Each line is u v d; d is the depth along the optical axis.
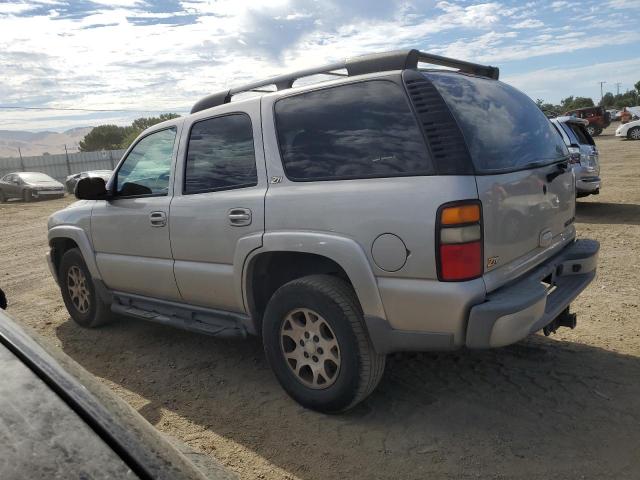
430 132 2.80
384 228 2.85
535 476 2.61
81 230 4.88
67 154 38.19
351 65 3.24
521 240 3.07
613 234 8.12
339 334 3.08
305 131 3.29
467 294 2.68
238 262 3.52
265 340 3.48
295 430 3.17
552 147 3.76
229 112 3.70
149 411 3.55
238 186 3.59
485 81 3.52
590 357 3.89
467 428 3.06
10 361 1.27
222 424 3.31
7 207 22.03
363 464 2.80
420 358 4.01
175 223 3.93
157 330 5.17
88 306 5.21
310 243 3.12
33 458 1.00
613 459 2.70
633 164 17.91
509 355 3.99
